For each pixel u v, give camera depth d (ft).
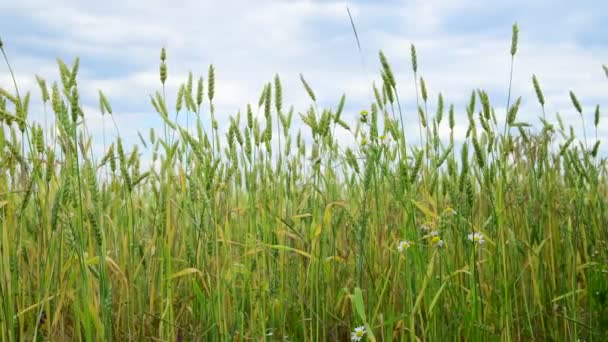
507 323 9.10
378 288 9.64
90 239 7.93
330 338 10.57
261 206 10.14
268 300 10.05
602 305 10.16
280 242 9.82
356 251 11.07
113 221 10.46
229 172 10.12
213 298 8.82
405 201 9.18
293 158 12.23
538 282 11.26
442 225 9.25
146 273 10.18
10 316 7.48
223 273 8.82
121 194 11.03
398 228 10.09
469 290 9.72
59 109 8.09
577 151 12.53
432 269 8.51
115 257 9.91
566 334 10.54
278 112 10.37
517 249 10.93
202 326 9.52
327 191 11.00
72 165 7.77
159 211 10.00
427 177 10.97
